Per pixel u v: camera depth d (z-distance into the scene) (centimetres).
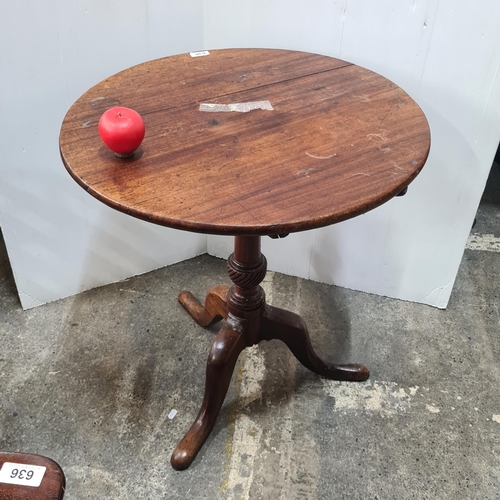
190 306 154
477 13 115
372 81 112
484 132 130
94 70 132
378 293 167
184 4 135
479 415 132
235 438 126
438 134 133
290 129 96
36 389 135
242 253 111
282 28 134
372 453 123
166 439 125
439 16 118
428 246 152
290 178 83
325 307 162
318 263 167
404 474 120
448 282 157
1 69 121
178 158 88
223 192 80
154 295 164
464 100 127
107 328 152
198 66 119
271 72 117
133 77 113
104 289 166
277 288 168
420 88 129
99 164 86
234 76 115
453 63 123
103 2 124
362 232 155
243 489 116
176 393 136
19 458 61
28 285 154
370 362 145
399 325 157
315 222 75
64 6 120
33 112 129
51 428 126
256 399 134
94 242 157
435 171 139
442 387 139
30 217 143
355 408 133
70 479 117
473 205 142
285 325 125
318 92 108
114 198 78
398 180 83
